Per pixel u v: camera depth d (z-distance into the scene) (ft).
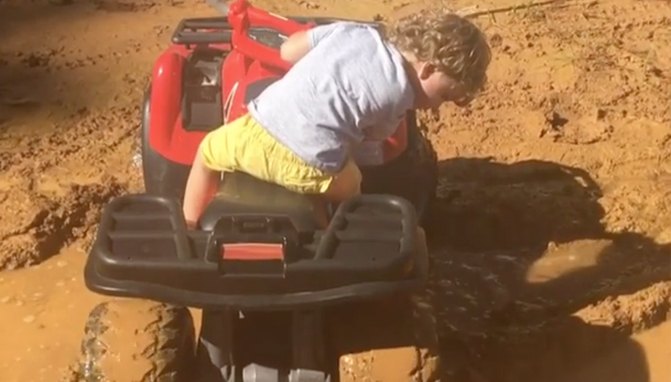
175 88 6.91
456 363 6.84
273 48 6.77
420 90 5.79
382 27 6.17
